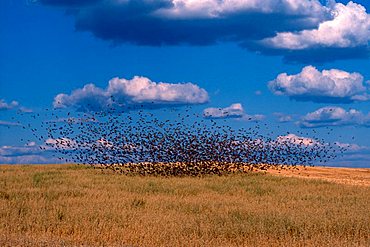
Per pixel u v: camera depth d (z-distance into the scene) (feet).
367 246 38.83
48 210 52.34
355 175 122.11
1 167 119.03
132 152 109.19
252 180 94.02
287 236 42.50
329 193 76.02
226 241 41.73
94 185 78.48
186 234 42.63
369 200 66.33
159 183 85.40
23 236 39.11
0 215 48.75
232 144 111.55
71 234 42.93
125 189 75.20
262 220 47.37
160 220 47.29
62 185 77.00
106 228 43.04
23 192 65.92
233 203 62.23
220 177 102.73
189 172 108.68
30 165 127.65
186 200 62.59
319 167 137.69
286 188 80.79
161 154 108.47
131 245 38.42
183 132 110.11
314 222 46.70
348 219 47.55
